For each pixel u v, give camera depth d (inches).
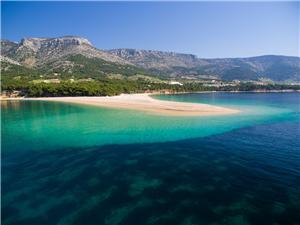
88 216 498.0
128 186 633.6
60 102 3253.0
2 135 1242.6
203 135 1224.2
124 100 3410.4
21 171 739.4
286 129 1375.5
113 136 1205.1
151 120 1641.2
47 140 1133.1
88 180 671.8
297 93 7234.3
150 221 481.4
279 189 620.7
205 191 606.9
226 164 807.1
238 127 1423.5
